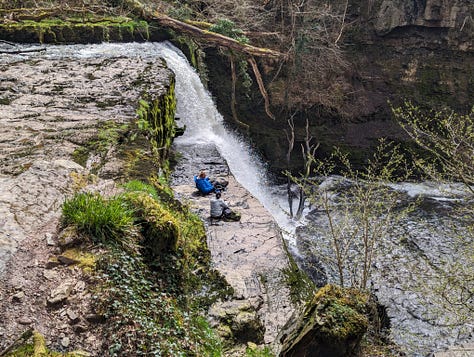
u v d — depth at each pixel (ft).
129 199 16.94
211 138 48.52
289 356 12.57
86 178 21.06
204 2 61.11
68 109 31.35
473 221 32.89
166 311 14.42
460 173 23.71
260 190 53.47
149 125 31.01
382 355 22.59
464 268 28.19
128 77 39.68
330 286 13.51
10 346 11.34
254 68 54.29
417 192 49.44
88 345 12.31
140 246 15.66
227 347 16.98
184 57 54.49
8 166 21.56
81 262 14.46
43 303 13.14
